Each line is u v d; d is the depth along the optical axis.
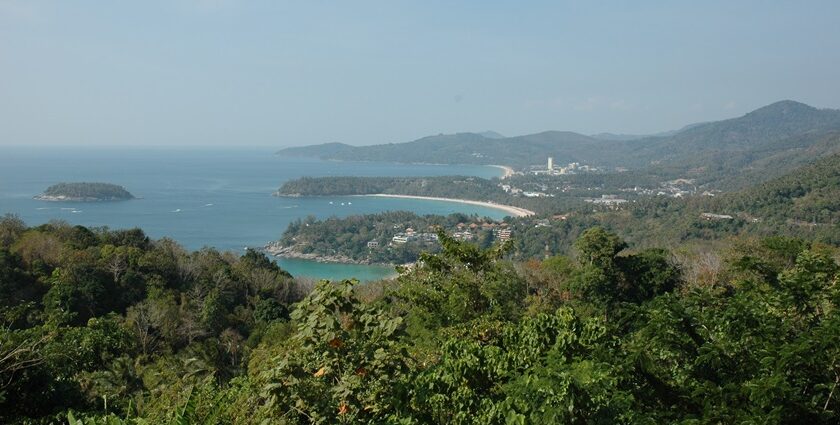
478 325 9.55
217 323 29.38
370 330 5.43
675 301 6.03
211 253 43.12
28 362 8.30
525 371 5.21
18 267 27.33
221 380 21.08
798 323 5.98
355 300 5.41
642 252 24.98
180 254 40.12
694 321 5.73
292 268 73.19
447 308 11.38
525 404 4.53
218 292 32.94
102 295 27.97
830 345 4.73
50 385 8.70
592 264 22.94
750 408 4.60
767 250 15.72
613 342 5.93
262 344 21.88
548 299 22.64
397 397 5.24
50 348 9.11
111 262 31.20
